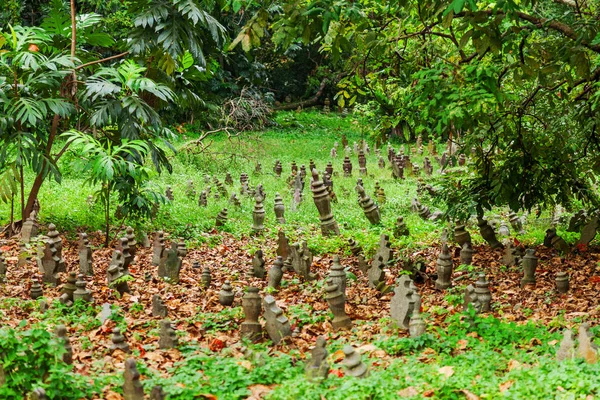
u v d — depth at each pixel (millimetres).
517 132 13758
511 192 14023
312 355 7055
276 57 41500
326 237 16438
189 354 8117
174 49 15922
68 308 9938
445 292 11375
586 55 10758
